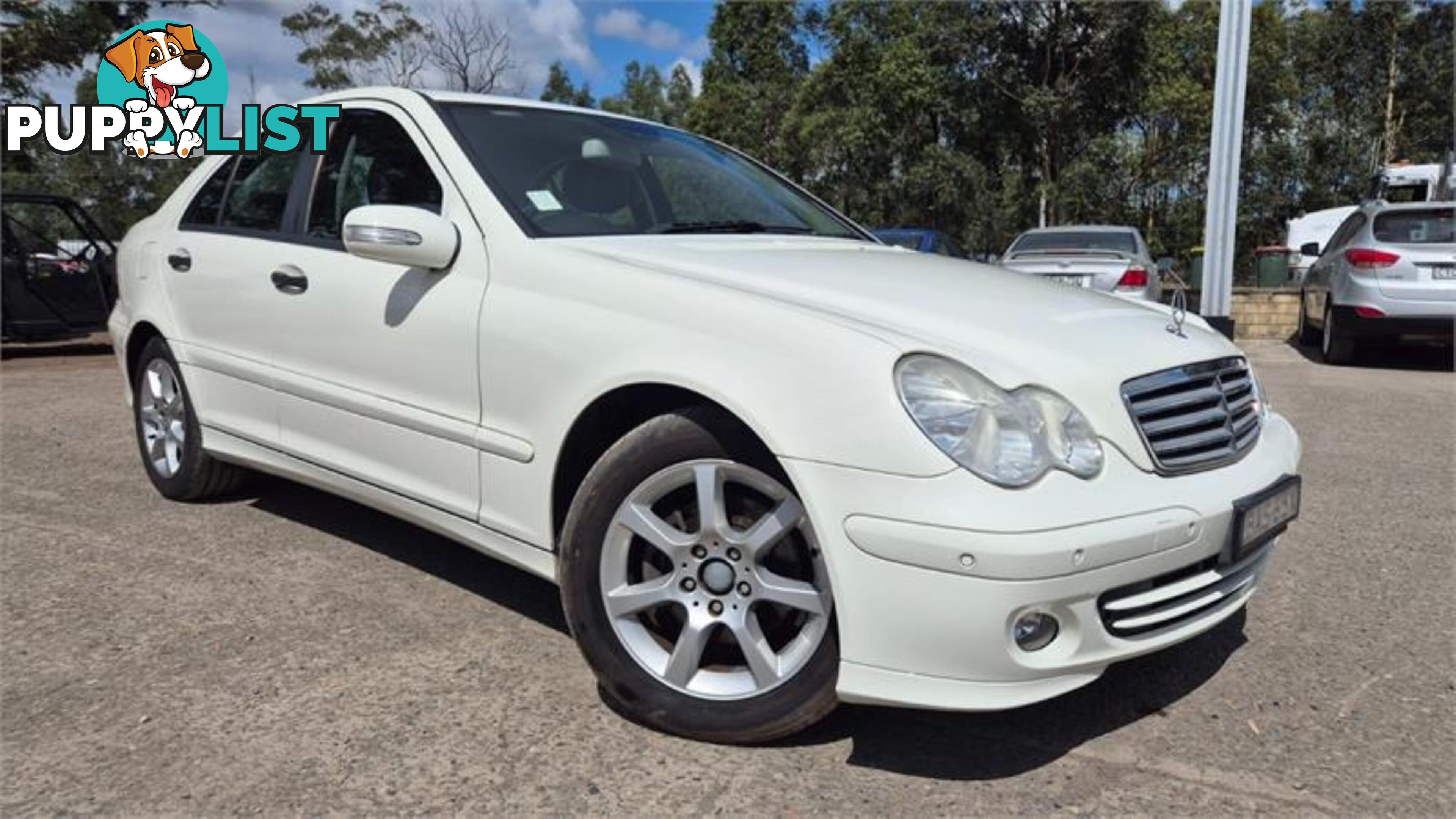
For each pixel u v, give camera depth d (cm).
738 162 416
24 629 311
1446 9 2939
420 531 410
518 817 217
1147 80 2297
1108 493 221
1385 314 922
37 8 1440
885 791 229
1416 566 382
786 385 227
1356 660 300
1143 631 233
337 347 332
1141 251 1120
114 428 623
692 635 246
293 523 418
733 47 3403
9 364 1022
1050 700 258
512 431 279
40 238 1120
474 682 279
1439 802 226
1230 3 929
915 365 221
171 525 414
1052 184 2334
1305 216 2317
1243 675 290
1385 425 666
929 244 1259
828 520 220
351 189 349
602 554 253
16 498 454
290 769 235
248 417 380
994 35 2320
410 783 230
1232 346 291
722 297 247
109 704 264
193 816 216
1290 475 268
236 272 375
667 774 235
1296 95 2641
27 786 226
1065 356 234
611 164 347
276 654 295
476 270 294
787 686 238
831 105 2569
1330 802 227
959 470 211
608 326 258
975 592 208
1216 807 225
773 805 223
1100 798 228
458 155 316
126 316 449
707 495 241
